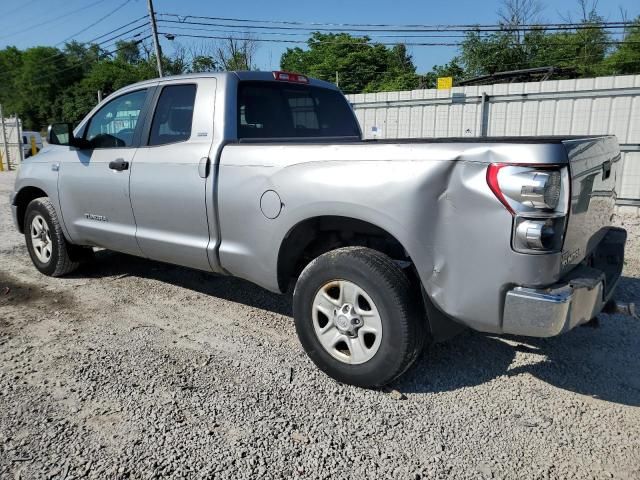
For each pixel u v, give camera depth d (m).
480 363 3.71
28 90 71.75
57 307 4.79
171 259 4.39
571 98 10.43
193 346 3.97
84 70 72.31
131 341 4.06
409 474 2.61
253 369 3.62
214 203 3.91
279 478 2.57
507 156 2.74
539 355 3.84
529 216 2.69
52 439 2.86
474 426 2.99
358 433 2.92
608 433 2.93
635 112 9.84
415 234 3.00
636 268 5.93
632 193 9.95
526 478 2.58
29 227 5.68
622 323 4.40
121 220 4.68
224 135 3.94
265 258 3.69
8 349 3.93
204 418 3.04
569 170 2.73
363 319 3.23
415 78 42.66
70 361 3.73
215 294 5.12
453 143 2.92
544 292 2.74
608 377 3.54
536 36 41.31
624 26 27.61
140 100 4.61
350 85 47.53
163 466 2.65
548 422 3.03
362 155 3.18
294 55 53.94
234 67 44.94
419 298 3.20
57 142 5.06
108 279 5.58
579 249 3.06
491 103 11.34
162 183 4.23
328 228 3.62
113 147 4.75
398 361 3.13
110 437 2.88
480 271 2.86
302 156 3.43
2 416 3.07
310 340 3.48
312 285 3.40
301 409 3.14
